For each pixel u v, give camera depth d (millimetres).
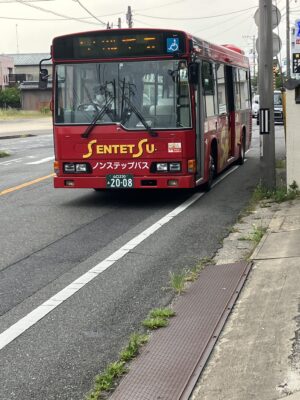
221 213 10852
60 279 7152
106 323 5742
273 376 4328
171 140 11117
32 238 9281
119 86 11297
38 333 5535
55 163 11711
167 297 6434
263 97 11930
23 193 13883
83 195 13414
